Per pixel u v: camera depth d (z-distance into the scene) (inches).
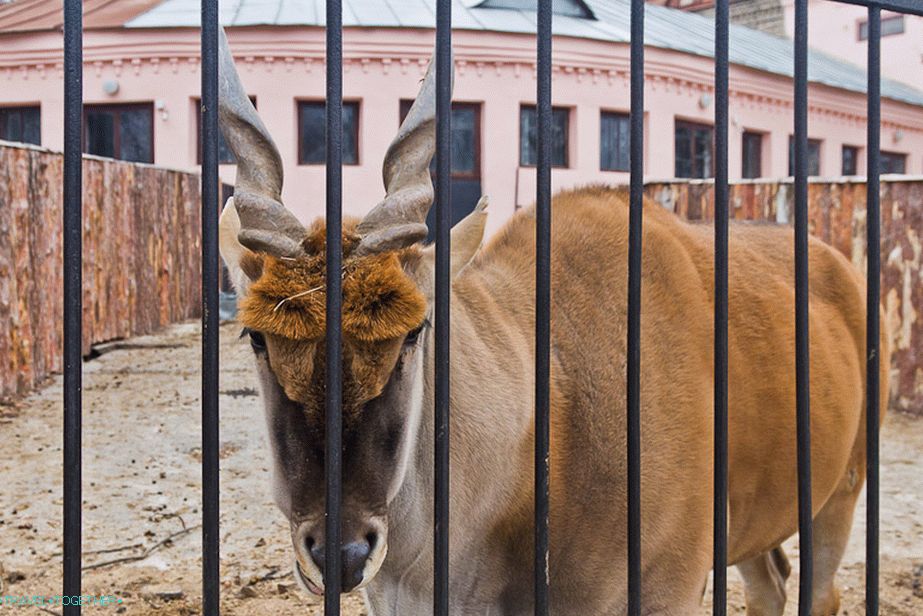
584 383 110.8
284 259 86.7
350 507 85.7
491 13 732.7
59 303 388.5
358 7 716.7
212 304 70.6
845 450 140.4
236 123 89.7
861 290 156.2
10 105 705.0
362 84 672.4
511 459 105.7
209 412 70.8
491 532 106.5
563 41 690.8
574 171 708.0
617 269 119.7
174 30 673.6
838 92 847.7
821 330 137.9
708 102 756.0
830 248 155.2
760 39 999.6
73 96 66.6
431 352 101.2
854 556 197.8
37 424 305.9
